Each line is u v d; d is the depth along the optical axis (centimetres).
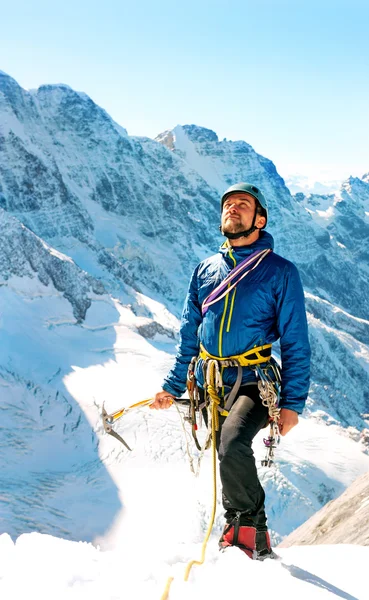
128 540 4681
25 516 4862
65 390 7206
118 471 5738
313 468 6744
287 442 7262
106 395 7294
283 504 5625
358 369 16338
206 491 5300
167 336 10456
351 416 13762
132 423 6519
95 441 6325
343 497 686
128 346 9131
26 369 7425
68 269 10125
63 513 5003
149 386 7888
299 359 371
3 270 9344
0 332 8050
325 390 13975
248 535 344
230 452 342
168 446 6119
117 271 14788
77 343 8825
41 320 8931
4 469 5609
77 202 17950
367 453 7612
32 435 6250
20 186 15638
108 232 18900
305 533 709
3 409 6531
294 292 377
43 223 15400
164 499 5222
